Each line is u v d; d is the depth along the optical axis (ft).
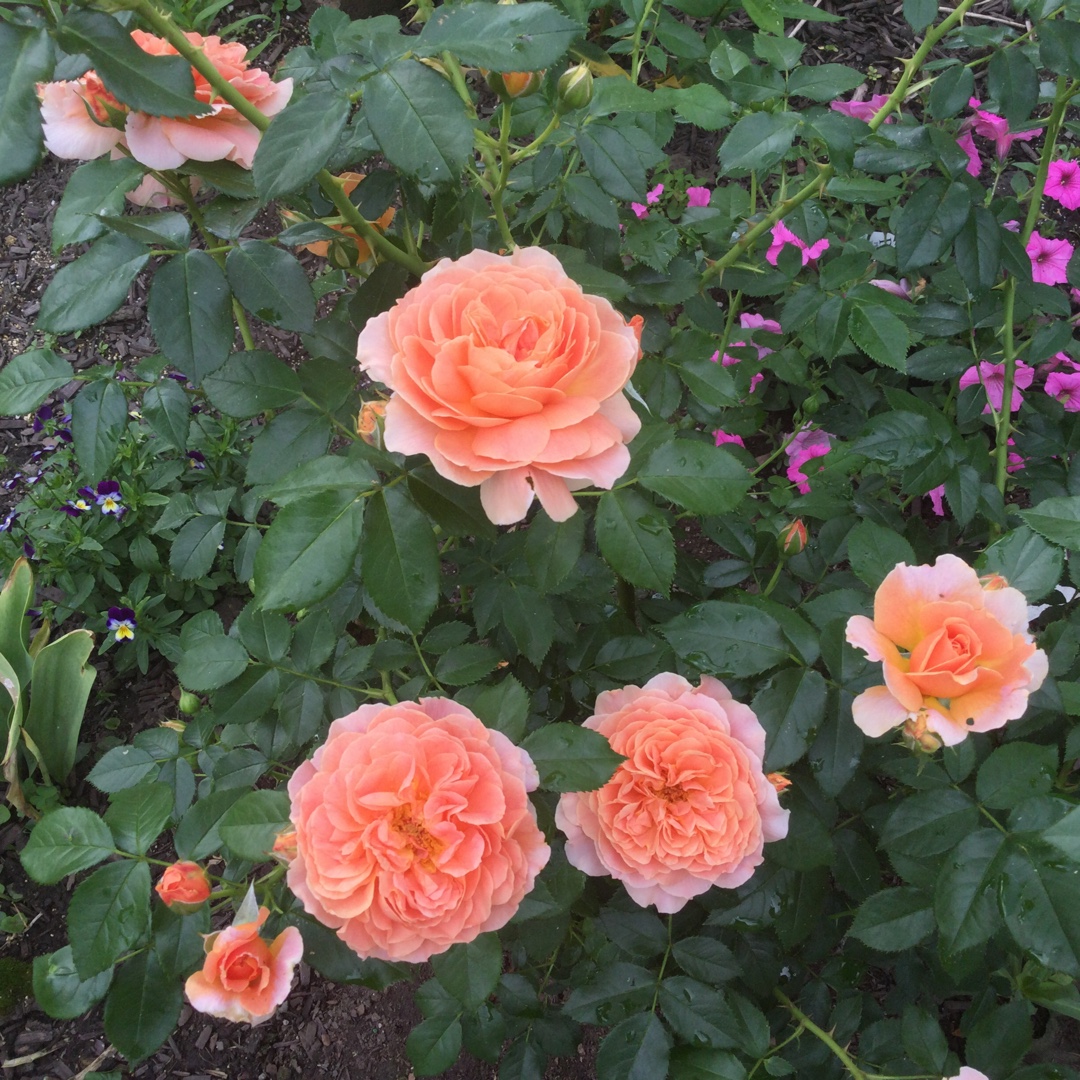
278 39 4.41
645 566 1.54
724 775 1.54
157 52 1.55
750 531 2.24
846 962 2.05
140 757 2.18
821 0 4.31
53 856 1.58
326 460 1.51
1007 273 2.22
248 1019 1.44
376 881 1.39
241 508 3.04
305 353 3.67
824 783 1.64
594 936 2.03
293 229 1.79
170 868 1.53
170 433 1.90
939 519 3.10
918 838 1.56
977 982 1.98
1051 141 2.30
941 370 2.51
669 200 3.54
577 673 2.08
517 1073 1.98
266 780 2.83
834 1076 1.93
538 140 1.75
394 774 1.41
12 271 4.00
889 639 1.48
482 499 1.38
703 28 3.98
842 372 2.94
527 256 1.50
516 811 1.44
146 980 1.61
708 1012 1.77
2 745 2.76
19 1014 2.58
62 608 3.12
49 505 3.17
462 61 1.38
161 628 3.12
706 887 1.59
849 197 2.36
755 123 1.89
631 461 1.57
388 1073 2.49
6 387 1.89
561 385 1.39
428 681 1.92
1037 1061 2.22
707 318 2.33
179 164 1.51
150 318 1.53
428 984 1.96
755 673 1.64
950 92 1.91
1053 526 1.55
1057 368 2.83
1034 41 1.94
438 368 1.33
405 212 1.83
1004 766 1.54
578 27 1.38
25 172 1.19
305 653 1.85
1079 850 1.27
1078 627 1.71
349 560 1.45
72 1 1.29
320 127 1.42
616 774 1.58
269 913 1.57
